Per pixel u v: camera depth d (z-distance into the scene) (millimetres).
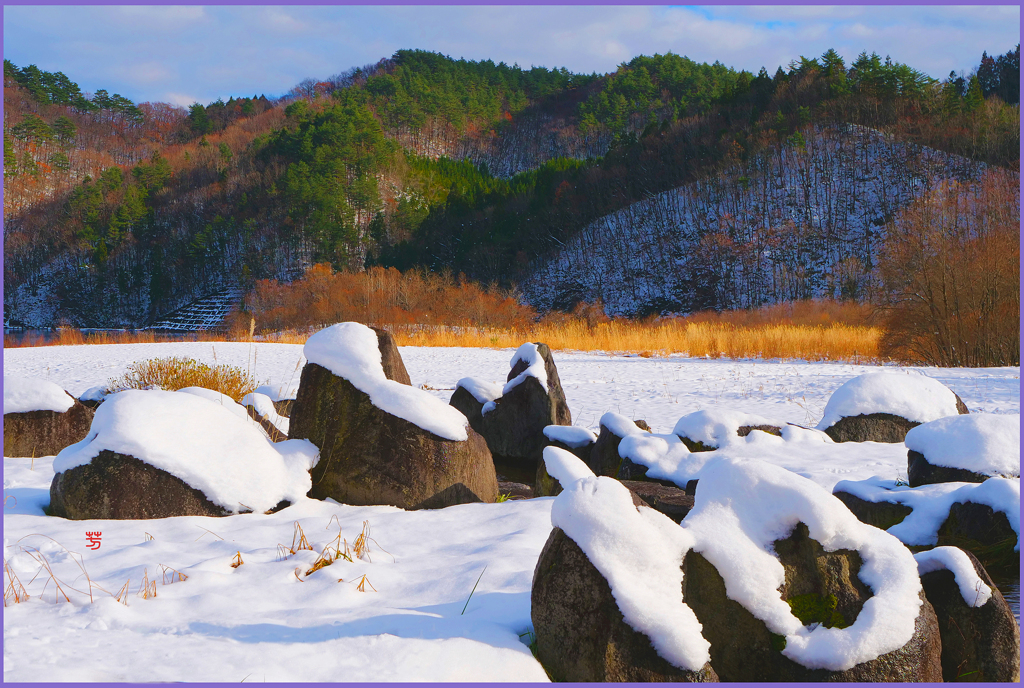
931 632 3049
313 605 3607
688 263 79750
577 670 2965
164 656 2887
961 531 4504
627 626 2914
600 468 7801
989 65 109500
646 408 12664
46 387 7473
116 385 10188
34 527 4883
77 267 115500
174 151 165125
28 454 7254
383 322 50562
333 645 3014
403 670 2814
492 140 187750
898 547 3213
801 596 3111
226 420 5648
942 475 5508
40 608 3471
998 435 5496
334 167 113688
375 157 120750
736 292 72500
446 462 5609
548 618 3094
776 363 22531
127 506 5102
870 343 26516
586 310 56219
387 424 5684
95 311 106562
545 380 9773
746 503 3293
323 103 145375
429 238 105250
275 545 4578
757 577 3061
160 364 10359
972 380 16469
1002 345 21578
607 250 87312
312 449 5820
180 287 104375
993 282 21875
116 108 192875
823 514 3152
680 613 2957
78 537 4672
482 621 3342
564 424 9812
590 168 105000
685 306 74000
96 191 127938
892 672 2924
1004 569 4258
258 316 58406
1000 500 4387
